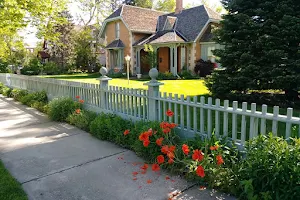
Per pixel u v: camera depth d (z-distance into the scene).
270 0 6.93
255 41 6.99
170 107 4.19
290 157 2.36
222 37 7.67
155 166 3.18
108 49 21.62
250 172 2.53
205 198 2.70
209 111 3.58
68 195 2.82
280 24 6.53
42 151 4.17
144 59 18.56
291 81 6.40
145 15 21.45
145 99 4.66
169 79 14.84
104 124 4.74
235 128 3.28
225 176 2.81
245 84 7.18
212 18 16.97
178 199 2.69
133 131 4.22
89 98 6.25
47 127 5.64
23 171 3.43
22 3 7.64
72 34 25.03
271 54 6.50
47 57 28.34
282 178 2.32
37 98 8.15
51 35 10.30
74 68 24.97
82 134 5.07
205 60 16.98
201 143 3.37
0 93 11.22
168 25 18.83
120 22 20.50
